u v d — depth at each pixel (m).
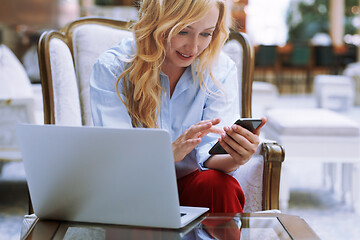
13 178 3.89
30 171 1.21
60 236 1.14
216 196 1.50
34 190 1.23
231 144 1.45
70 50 1.95
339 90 7.41
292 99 9.63
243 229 1.15
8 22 6.80
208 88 1.71
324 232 2.71
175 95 1.67
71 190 1.19
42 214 1.25
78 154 1.14
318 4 13.72
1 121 3.12
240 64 2.03
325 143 3.05
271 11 13.20
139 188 1.13
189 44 1.50
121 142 1.10
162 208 1.14
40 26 7.03
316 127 3.06
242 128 1.42
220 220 1.22
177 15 1.47
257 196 1.73
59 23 7.22
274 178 1.70
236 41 2.05
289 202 3.35
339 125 3.06
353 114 7.18
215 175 1.53
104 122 1.55
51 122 1.78
